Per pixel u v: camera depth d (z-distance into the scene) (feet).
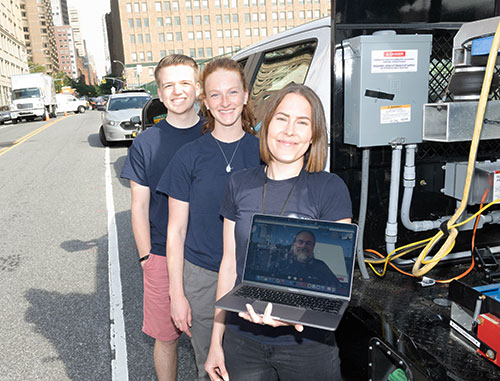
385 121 6.37
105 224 19.22
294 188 5.02
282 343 4.92
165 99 6.77
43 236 18.03
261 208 5.10
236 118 6.15
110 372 9.10
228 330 5.32
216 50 280.72
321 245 4.66
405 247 6.82
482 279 6.50
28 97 96.73
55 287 13.21
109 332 10.59
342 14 6.47
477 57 5.86
